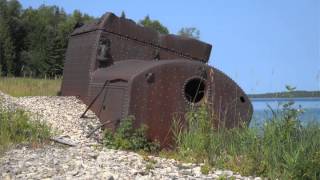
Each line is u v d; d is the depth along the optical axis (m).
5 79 23.81
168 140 11.64
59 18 96.56
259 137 9.77
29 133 10.62
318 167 8.38
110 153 9.64
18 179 7.03
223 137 10.41
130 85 11.48
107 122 11.66
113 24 14.64
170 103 11.80
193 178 7.93
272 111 9.86
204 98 12.25
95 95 13.53
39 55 65.19
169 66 11.88
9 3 87.56
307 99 9.95
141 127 11.34
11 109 12.01
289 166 8.53
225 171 8.89
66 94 16.31
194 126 10.79
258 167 9.09
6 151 9.17
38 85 22.47
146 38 15.09
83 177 7.20
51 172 7.48
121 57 14.65
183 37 15.74
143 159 9.17
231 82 12.58
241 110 12.61
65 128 12.00
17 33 80.44
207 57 16.02
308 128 9.64
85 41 15.40
